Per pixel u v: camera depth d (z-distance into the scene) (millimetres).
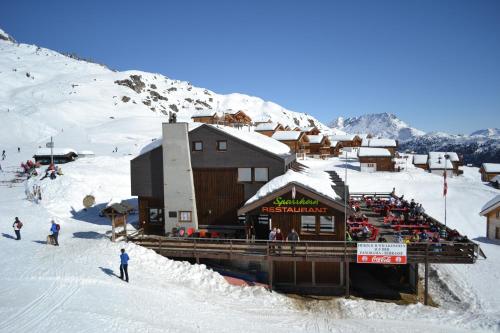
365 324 19875
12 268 22016
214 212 29812
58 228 27062
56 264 22797
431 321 20312
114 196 43531
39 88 186625
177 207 29375
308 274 25578
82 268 22203
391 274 27766
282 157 29250
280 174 28969
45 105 153125
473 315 21250
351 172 72875
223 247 25203
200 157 29719
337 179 34562
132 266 23328
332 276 25359
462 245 23000
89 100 177125
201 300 20719
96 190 43156
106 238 27969
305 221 25375
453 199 52562
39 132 100438
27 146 82188
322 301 23172
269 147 32875
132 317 17094
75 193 40844
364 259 23359
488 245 34812
